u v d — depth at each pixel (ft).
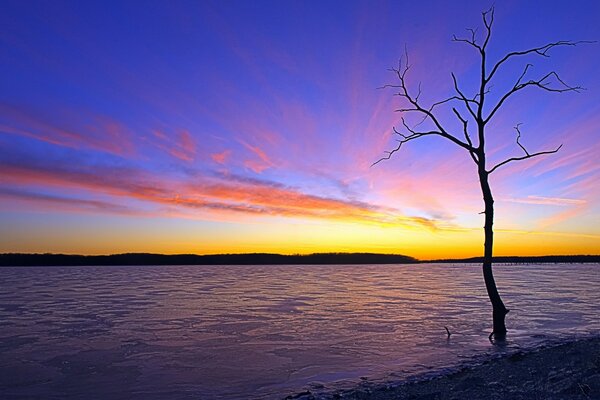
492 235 58.80
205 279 258.78
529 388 27.43
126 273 392.47
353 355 48.93
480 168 59.47
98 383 39.06
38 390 37.24
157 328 68.69
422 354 48.39
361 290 155.12
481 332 62.75
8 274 363.97
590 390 24.16
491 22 59.11
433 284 196.54
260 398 33.65
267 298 121.60
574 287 160.76
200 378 40.16
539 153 57.00
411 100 63.26
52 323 74.28
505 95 59.11
